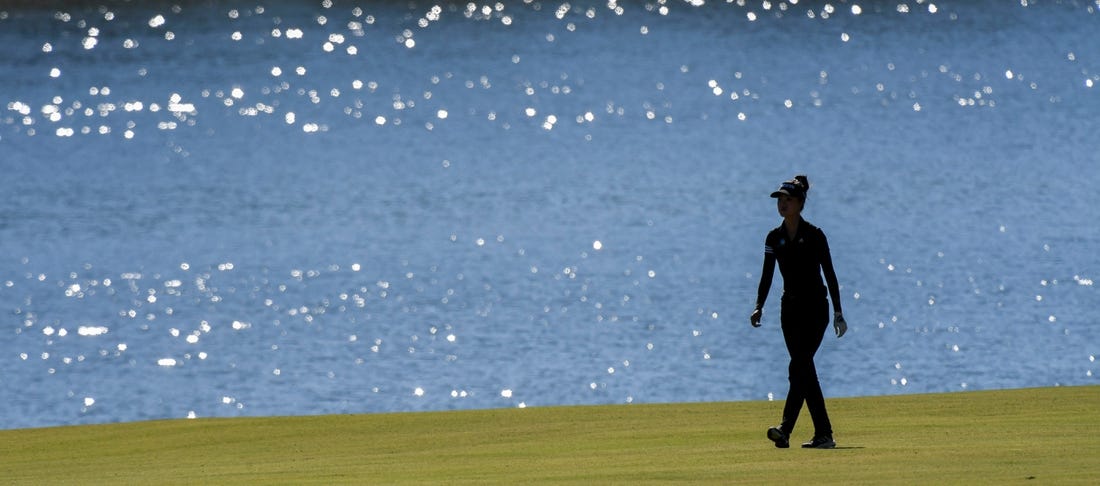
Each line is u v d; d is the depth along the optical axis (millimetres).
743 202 139625
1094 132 194875
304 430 43719
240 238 125938
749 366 69500
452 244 117500
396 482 32906
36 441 43562
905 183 148625
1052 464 31953
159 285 103750
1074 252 104125
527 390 66250
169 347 80875
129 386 70938
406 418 45281
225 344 80812
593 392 65125
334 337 81438
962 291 88812
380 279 102438
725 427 41531
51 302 98562
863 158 173500
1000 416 41438
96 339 84375
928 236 113312
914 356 70625
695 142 199500
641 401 63062
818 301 36938
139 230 132375
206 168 183750
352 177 169750
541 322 83188
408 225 129875
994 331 76562
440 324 84188
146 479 35469
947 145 184625
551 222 128750
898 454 34531
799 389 36875
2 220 139250
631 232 121250
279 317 89125
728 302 88125
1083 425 38875
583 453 37062
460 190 153625
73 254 119250
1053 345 73125
